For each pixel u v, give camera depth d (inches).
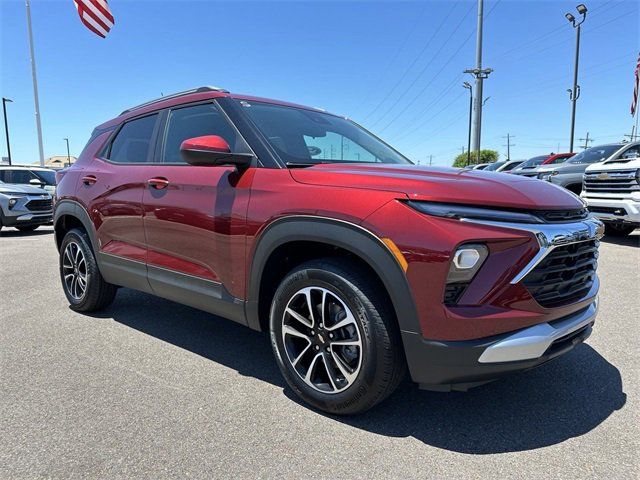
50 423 95.7
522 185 92.4
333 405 96.5
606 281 211.8
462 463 83.0
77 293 172.7
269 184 105.0
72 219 176.4
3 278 233.6
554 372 119.3
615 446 87.7
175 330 154.2
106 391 110.0
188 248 123.0
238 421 96.9
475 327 80.4
